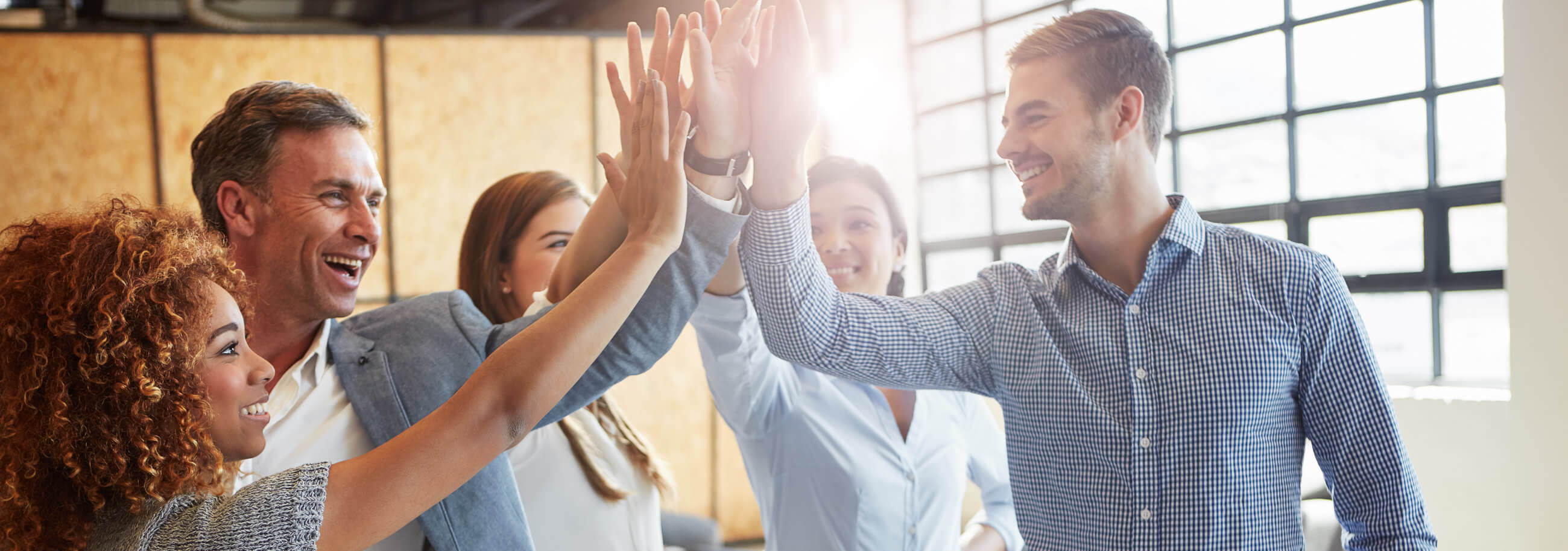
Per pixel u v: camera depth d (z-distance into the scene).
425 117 5.78
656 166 1.13
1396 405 3.83
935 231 6.62
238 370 0.99
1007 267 1.61
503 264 1.96
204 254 1.00
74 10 6.93
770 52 1.25
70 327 0.87
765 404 1.74
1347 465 1.43
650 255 1.10
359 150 1.37
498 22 7.32
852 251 2.03
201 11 7.00
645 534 1.68
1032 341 1.50
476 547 1.29
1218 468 1.38
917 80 6.73
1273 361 1.39
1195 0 4.90
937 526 1.87
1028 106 1.45
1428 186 3.96
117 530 0.89
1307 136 4.41
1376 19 4.11
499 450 0.98
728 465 6.19
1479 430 3.55
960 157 6.38
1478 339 3.85
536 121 5.93
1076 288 1.51
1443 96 3.89
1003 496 2.21
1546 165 3.31
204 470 0.93
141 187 5.46
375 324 1.43
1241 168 4.70
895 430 1.83
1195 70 4.92
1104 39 1.43
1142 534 1.39
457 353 1.39
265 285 1.34
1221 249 1.46
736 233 1.28
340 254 1.35
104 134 5.42
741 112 1.22
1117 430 1.41
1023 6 5.80
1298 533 1.45
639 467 1.73
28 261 0.91
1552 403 3.32
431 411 1.33
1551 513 3.33
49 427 0.87
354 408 1.33
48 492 0.90
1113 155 1.44
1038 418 1.49
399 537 1.29
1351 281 4.27
